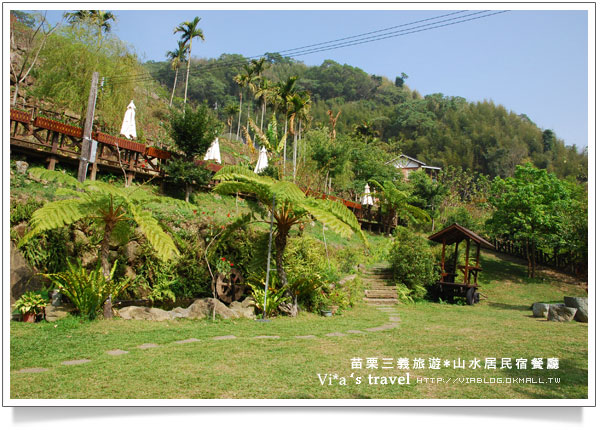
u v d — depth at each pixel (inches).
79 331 248.5
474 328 348.2
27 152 395.2
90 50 652.7
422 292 562.9
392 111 3176.7
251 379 180.9
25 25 695.7
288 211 372.8
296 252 454.6
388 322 371.9
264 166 695.1
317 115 3019.2
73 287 276.1
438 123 3016.7
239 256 438.9
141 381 170.6
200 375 182.4
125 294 353.7
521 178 748.0
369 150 1218.0
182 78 2640.3
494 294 623.5
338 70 3742.6
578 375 206.2
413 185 1146.7
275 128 768.9
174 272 382.0
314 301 398.3
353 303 455.5
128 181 469.7
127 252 364.5
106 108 635.5
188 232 408.8
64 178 288.0
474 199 1228.5
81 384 163.6
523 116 3137.3
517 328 352.2
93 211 290.7
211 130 510.6
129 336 247.6
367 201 971.3
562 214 693.9
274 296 362.3
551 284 677.3
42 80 617.6
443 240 605.3
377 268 625.0
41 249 316.2
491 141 2706.7
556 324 381.4
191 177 486.6
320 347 249.3
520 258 873.5
